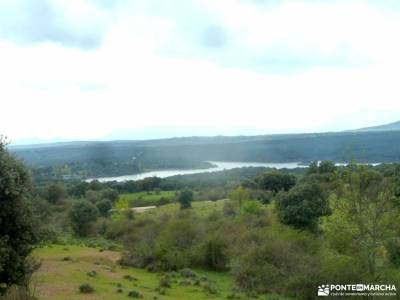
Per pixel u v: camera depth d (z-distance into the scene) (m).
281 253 32.75
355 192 30.05
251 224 49.12
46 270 30.27
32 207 15.88
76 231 65.94
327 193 46.00
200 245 41.25
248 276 31.80
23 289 17.83
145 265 40.09
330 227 32.56
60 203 88.19
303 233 38.97
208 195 100.81
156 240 45.22
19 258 15.25
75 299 22.02
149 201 102.00
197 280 33.03
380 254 31.45
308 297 28.17
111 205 86.00
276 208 51.41
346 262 28.75
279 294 29.72
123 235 60.81
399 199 30.08
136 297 24.12
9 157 15.59
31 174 16.22
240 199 73.56
